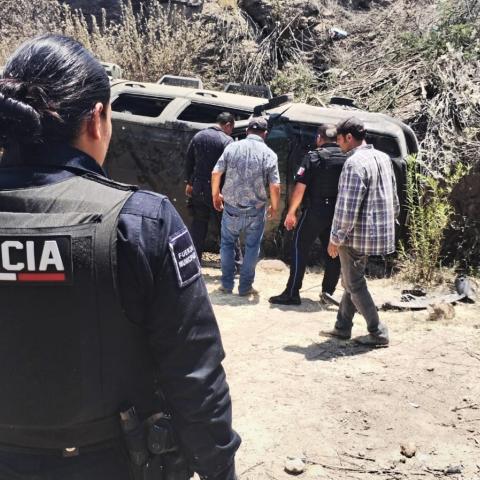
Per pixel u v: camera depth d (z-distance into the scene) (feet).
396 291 20.39
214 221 24.08
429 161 23.44
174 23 35.22
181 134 23.08
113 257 4.17
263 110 23.27
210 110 24.34
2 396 4.35
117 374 4.33
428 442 11.56
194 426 4.40
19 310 4.21
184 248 4.38
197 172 21.13
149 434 4.44
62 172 4.40
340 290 20.89
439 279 21.09
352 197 13.67
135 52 33.30
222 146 20.83
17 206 4.29
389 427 11.99
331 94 30.48
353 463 10.98
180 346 4.34
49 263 4.13
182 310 4.32
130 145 23.65
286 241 23.30
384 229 14.10
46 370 4.26
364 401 12.86
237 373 14.15
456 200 22.04
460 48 27.96
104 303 4.20
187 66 33.50
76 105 4.43
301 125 22.26
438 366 14.34
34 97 4.31
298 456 11.10
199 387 4.36
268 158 18.99
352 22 35.73
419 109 26.17
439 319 17.39
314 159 17.92
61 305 4.18
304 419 12.22
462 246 22.16
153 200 4.35
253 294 20.04
